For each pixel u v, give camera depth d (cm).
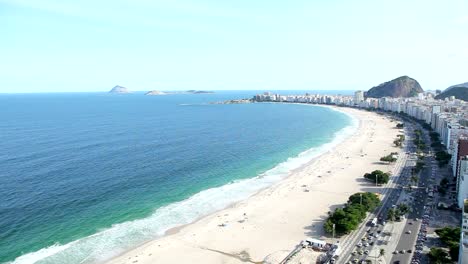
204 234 14500
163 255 12875
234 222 15600
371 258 12231
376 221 15088
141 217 15975
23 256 12475
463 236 11212
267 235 14338
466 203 13050
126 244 13638
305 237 14088
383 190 19462
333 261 12000
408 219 15412
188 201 17962
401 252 12588
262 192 19488
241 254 12912
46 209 16312
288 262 11975
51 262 12219
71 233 14238
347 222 14062
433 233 14000
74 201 17350
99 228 14788
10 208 16262
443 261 11531
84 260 12450
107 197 18038
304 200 18162
